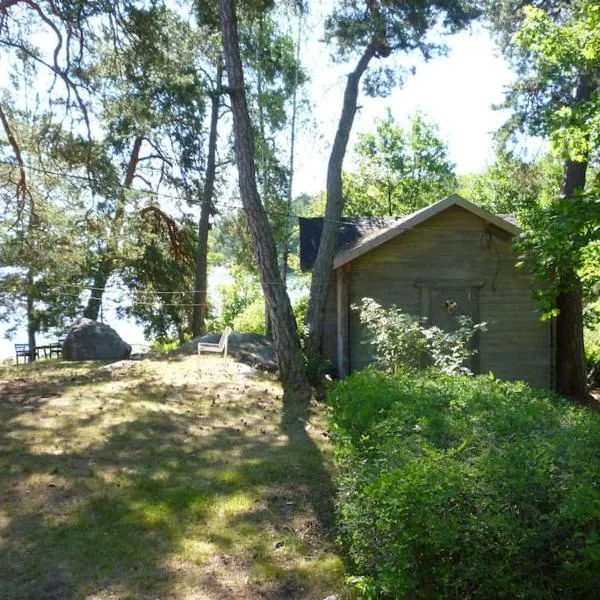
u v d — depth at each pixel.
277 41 23.08
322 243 14.19
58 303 24.36
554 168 19.44
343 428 5.62
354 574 4.70
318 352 13.72
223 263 41.53
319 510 6.02
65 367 14.02
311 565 4.95
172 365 13.58
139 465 7.15
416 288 14.49
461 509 3.34
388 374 8.40
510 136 15.82
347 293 14.36
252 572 4.84
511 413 4.90
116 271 25.83
